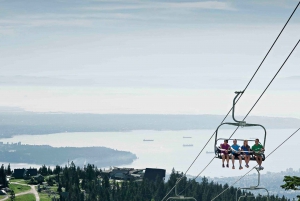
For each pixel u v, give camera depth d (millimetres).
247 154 53094
